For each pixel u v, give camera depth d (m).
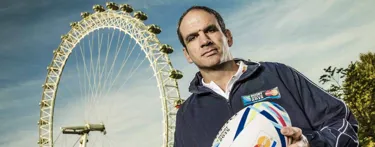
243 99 3.14
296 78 3.18
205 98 3.38
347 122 2.94
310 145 2.64
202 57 3.20
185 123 3.46
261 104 2.90
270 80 3.17
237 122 2.86
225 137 2.85
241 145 2.71
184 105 3.60
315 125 3.01
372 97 12.72
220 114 3.22
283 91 3.10
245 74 3.18
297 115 2.99
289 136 2.50
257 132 2.71
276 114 2.81
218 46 3.19
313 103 3.05
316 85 3.18
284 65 3.29
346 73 13.01
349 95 12.99
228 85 3.22
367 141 12.60
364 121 12.70
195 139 3.32
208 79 3.37
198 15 3.22
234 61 3.40
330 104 3.01
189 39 3.26
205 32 3.20
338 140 2.74
